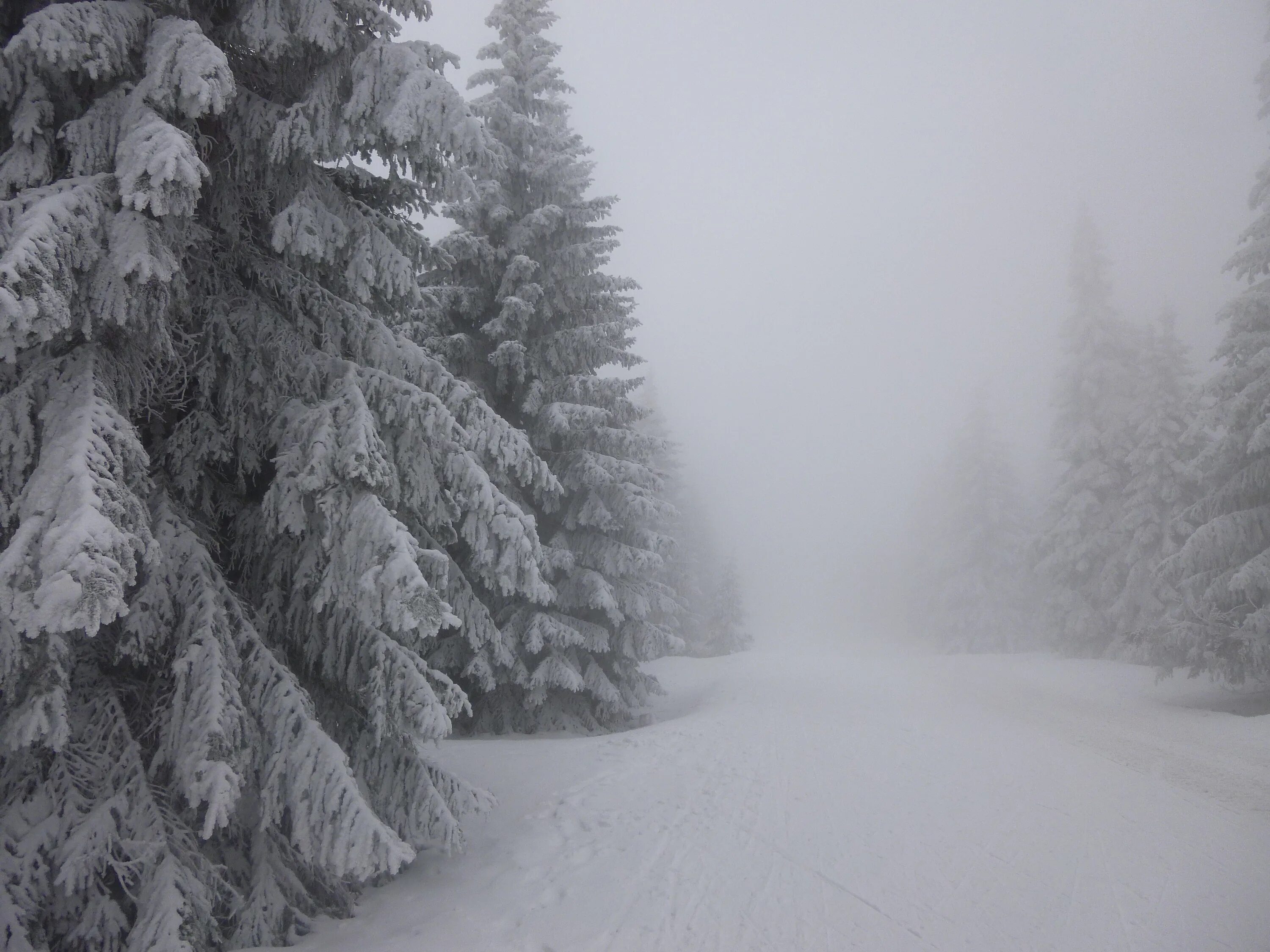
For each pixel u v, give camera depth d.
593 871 6.36
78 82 4.29
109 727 4.45
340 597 4.98
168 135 3.85
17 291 3.34
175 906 3.93
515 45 13.98
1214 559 14.93
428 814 5.49
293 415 5.22
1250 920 5.43
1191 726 13.62
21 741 3.53
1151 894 5.92
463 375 12.39
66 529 3.40
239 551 5.60
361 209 5.91
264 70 5.63
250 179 5.44
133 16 4.23
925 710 15.72
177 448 5.10
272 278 5.62
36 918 3.72
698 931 5.25
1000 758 10.90
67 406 3.87
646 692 16.16
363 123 5.27
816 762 10.62
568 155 13.33
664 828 7.54
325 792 4.68
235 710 4.38
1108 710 15.91
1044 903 5.75
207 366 5.20
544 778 9.41
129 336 4.26
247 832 5.36
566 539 13.98
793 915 5.52
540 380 12.79
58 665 3.76
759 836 7.33
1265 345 14.68
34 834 3.86
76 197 3.72
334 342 5.82
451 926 5.27
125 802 4.15
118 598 3.48
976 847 7.03
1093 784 9.39
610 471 13.60
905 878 6.25
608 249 13.29
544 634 12.58
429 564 5.83
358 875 4.52
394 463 5.52
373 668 5.51
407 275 5.71
